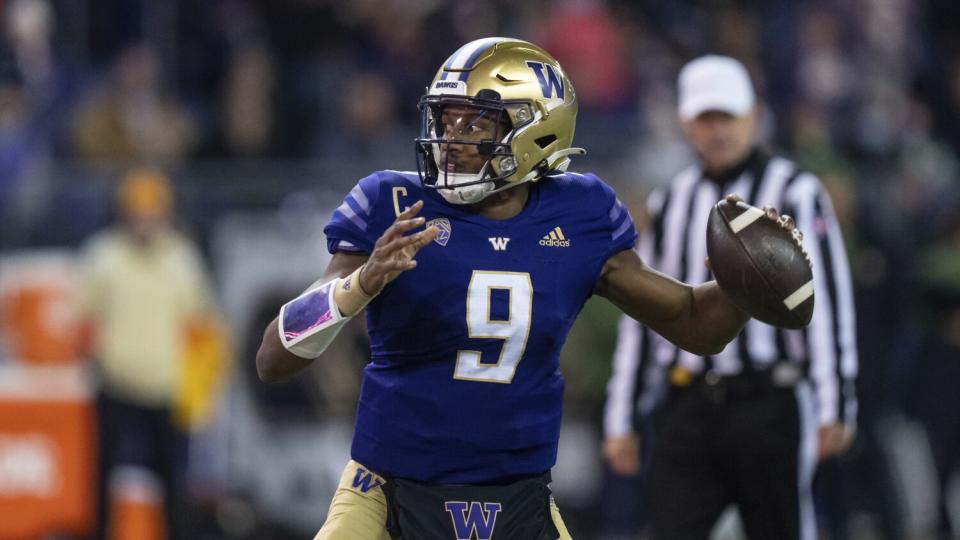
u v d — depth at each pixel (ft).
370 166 116.67
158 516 99.19
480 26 142.61
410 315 45.03
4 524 95.61
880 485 109.19
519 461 45.93
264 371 45.78
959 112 149.38
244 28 138.21
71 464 95.96
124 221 102.32
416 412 45.39
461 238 45.42
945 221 114.32
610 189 48.11
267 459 106.73
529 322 45.39
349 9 141.79
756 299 45.55
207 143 127.65
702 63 68.59
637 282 47.80
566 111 47.09
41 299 103.45
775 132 132.05
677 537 65.46
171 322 100.42
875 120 142.10
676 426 65.92
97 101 122.62
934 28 161.68
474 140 45.29
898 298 112.98
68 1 131.44
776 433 64.54
